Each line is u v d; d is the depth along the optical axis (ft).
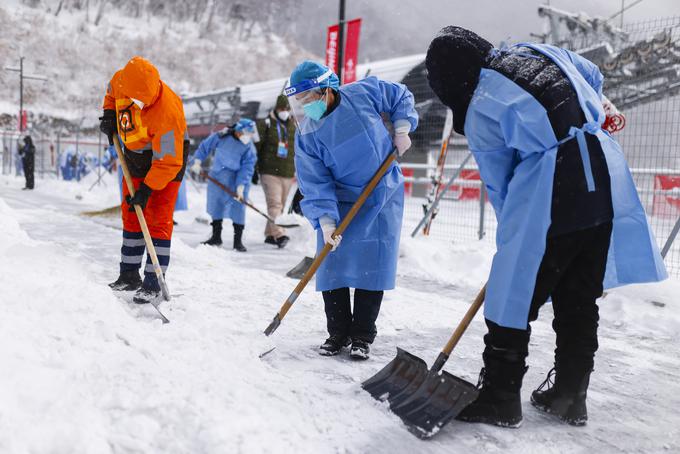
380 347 11.00
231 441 6.24
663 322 13.17
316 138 9.66
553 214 7.13
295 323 12.11
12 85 245.04
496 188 7.64
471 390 7.42
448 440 7.18
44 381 6.76
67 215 30.45
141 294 12.09
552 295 7.85
